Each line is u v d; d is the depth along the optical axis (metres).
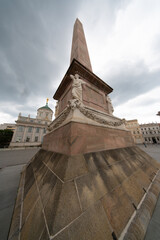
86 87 4.78
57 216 1.15
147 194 2.18
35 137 34.06
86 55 7.26
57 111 6.59
